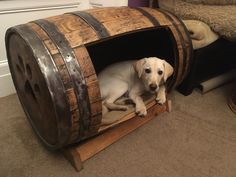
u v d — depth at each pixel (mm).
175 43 1191
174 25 1195
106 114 1122
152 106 1289
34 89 921
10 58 1118
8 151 1114
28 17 1502
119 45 1581
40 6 1519
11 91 1561
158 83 1154
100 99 884
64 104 805
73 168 1036
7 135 1211
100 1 1718
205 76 1638
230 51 1685
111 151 1123
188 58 1262
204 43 1429
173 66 1341
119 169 1035
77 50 835
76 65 822
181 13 1599
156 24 1104
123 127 1179
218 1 1709
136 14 1082
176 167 1054
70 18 938
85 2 1780
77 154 1017
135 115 1181
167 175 1017
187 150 1144
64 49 819
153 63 1139
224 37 1473
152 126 1291
